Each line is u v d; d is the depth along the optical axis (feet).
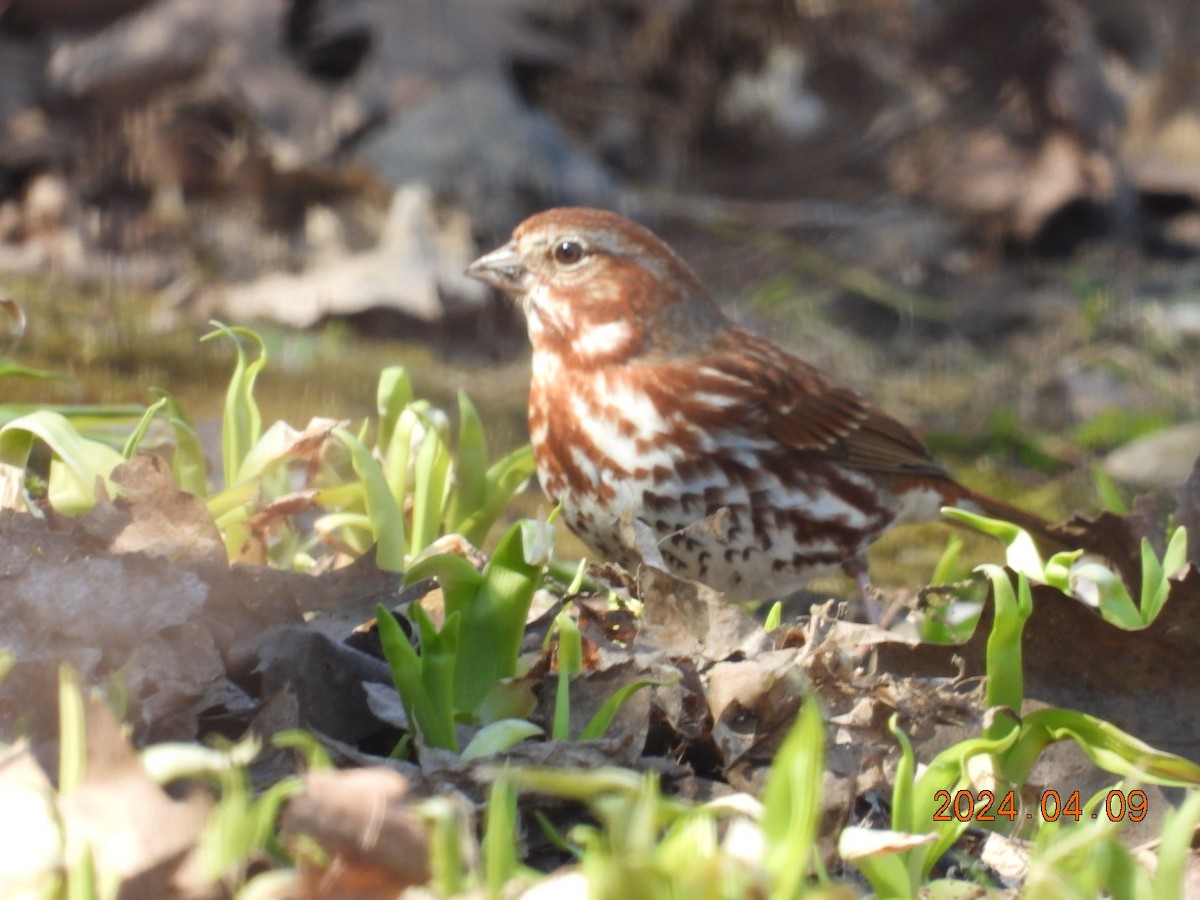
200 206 44.06
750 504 26.55
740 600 27.14
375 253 42.42
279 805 14.20
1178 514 22.84
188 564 16.72
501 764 14.94
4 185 43.96
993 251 50.19
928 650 17.94
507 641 16.46
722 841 14.97
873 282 47.34
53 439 17.97
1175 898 13.39
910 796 14.60
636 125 52.01
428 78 48.11
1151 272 49.52
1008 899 14.51
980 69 53.83
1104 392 42.37
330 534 20.56
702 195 50.80
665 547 26.16
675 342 26.53
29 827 12.60
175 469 20.13
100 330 37.47
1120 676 17.65
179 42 46.42
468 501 22.24
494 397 37.88
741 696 16.30
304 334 39.55
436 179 45.16
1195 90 56.08
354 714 16.56
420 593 17.43
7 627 15.75
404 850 12.61
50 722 15.12
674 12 53.72
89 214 43.14
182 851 12.50
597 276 26.25
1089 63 53.01
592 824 15.19
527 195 45.96
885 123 54.03
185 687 15.56
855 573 28.14
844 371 42.80
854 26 54.80
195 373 36.04
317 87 46.98
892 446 28.35
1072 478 37.58
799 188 51.62
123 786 12.76
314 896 12.62
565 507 26.61
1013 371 43.27
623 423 25.89
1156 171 54.03
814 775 12.66
